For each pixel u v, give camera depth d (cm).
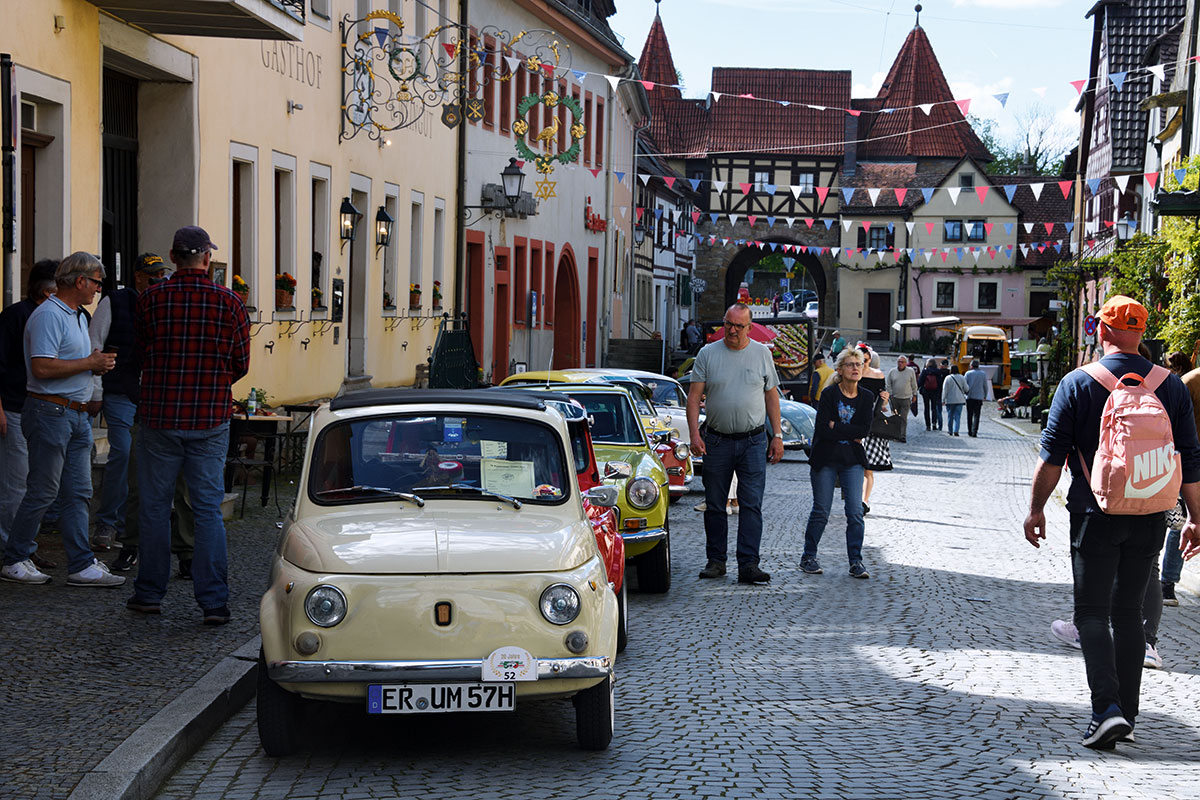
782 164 9044
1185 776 686
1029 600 1281
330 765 694
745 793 645
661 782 663
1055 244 8944
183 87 1825
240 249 2080
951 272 9094
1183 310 2425
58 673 813
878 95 9338
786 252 9288
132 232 1825
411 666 672
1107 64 4534
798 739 750
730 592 1283
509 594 683
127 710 738
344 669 670
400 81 2677
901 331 9006
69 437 1052
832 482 1405
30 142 1412
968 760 709
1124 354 771
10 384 1120
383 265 2814
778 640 1050
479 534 715
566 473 790
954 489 2484
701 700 845
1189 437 764
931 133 9125
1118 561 757
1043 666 967
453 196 3378
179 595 1066
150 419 966
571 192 4609
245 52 2022
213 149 1908
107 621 959
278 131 2178
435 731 766
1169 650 1030
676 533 1739
